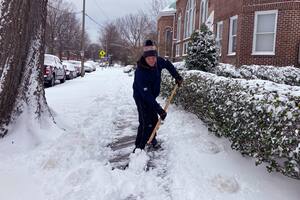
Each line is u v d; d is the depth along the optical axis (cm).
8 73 494
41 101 566
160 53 3125
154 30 3831
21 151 476
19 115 520
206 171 416
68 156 453
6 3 499
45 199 349
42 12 570
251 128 383
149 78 482
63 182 385
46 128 554
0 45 494
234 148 441
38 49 562
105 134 630
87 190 368
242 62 1320
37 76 557
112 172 426
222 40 1574
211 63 1072
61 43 4831
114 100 1114
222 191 374
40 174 409
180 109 821
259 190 371
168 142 555
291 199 350
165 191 385
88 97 1161
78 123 689
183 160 461
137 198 365
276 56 1233
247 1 1301
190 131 593
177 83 543
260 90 416
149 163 472
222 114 476
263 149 362
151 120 508
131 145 571
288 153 322
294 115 322
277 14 1223
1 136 485
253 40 1290
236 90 458
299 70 996
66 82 2184
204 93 581
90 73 4028
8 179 387
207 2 2047
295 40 1198
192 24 2541
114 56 7881
